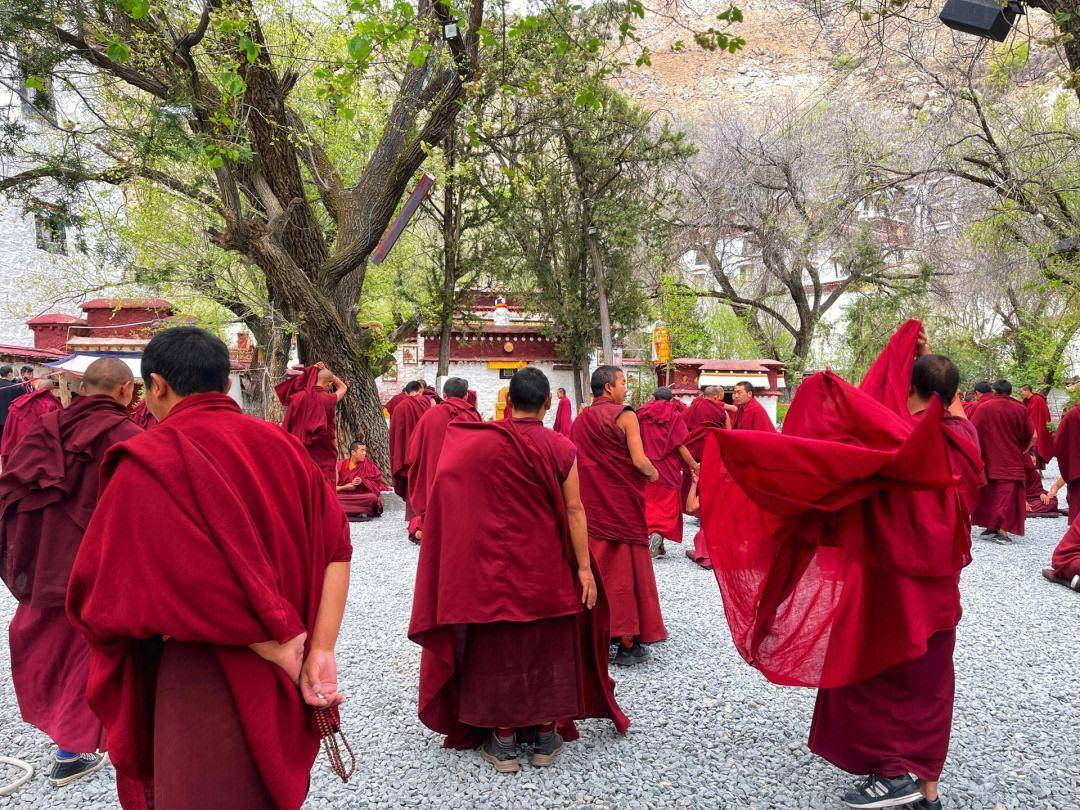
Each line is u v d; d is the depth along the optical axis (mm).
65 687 3291
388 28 5676
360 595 6363
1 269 20047
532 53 10328
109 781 3314
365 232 11539
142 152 9523
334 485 9883
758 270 30938
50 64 8805
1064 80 7172
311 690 1975
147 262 12172
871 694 2855
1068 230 11562
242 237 10727
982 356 25594
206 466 1811
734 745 3613
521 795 3174
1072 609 5789
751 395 8367
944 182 17281
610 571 4648
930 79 11453
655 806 3084
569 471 3396
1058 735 3660
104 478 1840
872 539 2719
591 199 22812
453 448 3418
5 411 10398
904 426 2764
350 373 11992
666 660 4785
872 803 2877
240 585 1782
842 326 36656
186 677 1849
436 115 10609
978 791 3131
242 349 21906
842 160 18703
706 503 3264
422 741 3688
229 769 1825
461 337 28094
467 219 19016
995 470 8453
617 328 27562
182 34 9312
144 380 2023
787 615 3043
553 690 3361
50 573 3221
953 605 2832
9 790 3199
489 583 3283
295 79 11031
